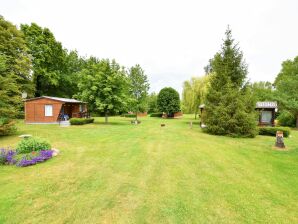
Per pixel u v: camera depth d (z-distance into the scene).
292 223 3.73
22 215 3.76
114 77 21.61
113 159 7.75
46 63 31.88
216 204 4.38
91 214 3.85
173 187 5.25
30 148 7.81
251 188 5.32
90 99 21.73
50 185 5.18
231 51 17.84
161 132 16.20
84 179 5.64
